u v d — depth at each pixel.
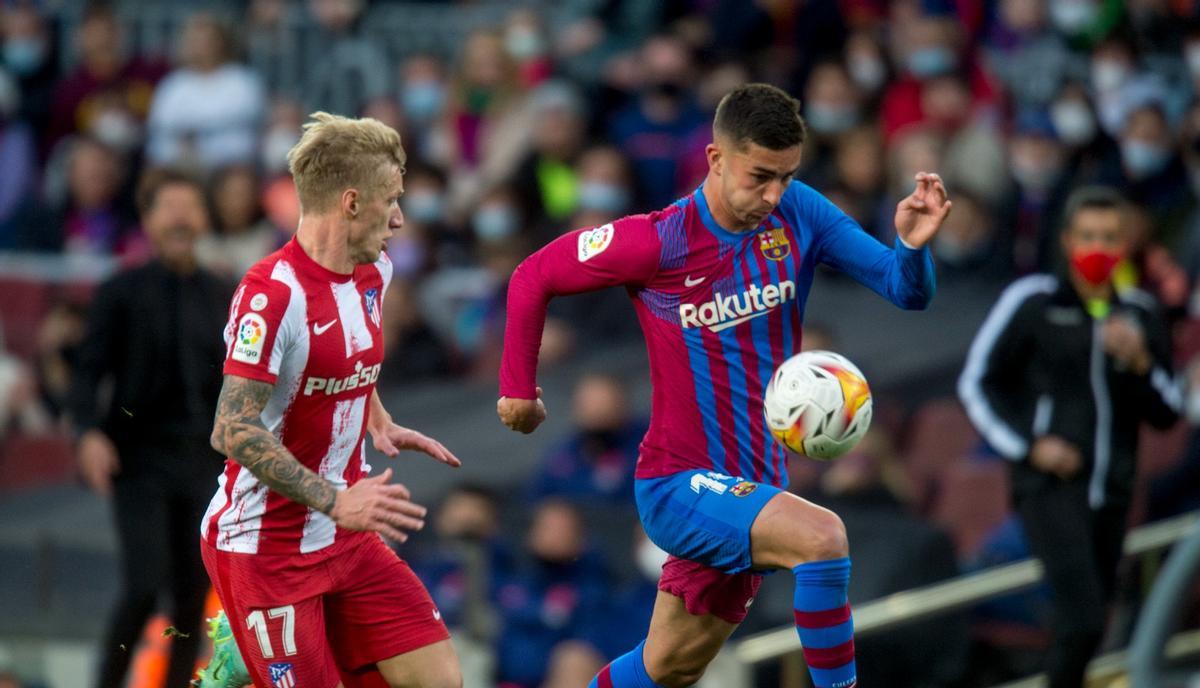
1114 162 40.47
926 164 41.25
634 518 34.50
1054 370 25.72
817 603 17.42
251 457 16.56
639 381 40.53
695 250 18.02
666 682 19.62
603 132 46.84
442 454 19.44
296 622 17.92
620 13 53.25
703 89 46.16
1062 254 25.83
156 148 49.84
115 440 26.36
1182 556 23.25
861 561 32.84
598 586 33.19
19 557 39.47
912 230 17.27
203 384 26.28
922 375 39.19
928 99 43.84
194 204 26.23
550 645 32.81
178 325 26.16
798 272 18.22
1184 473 33.75
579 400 37.06
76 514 40.62
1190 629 31.48
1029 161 42.16
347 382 17.62
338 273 17.39
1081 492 25.56
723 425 18.42
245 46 55.78
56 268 46.81
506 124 48.22
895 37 47.97
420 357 44.38
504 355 18.47
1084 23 47.72
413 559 37.56
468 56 49.94
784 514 17.70
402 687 18.70
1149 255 37.09
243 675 19.17
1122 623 31.95
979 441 37.34
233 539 17.86
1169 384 25.84
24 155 49.69
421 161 48.38
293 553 17.88
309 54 55.75
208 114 49.34
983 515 35.97
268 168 49.66
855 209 40.91
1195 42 45.62
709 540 18.19
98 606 38.62
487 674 33.59
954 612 32.22
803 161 42.81
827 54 46.47
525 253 44.34
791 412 17.67
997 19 49.66
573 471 36.19
